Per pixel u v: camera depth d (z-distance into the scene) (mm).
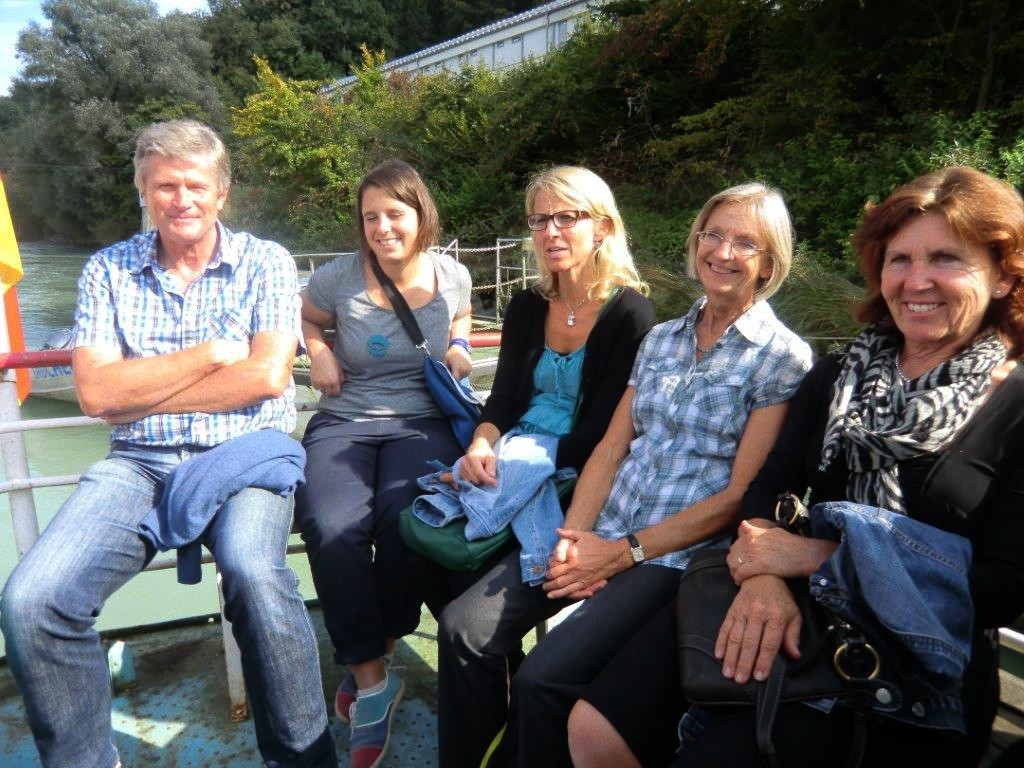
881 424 1452
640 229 11453
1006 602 1317
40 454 7297
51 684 1634
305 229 20734
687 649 1396
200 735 2057
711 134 12266
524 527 1816
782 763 1237
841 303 6562
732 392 1793
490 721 1707
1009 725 1825
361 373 2344
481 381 6637
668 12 13070
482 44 26406
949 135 8562
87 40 36094
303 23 45094
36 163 40094
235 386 1940
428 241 2340
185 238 1984
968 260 1369
